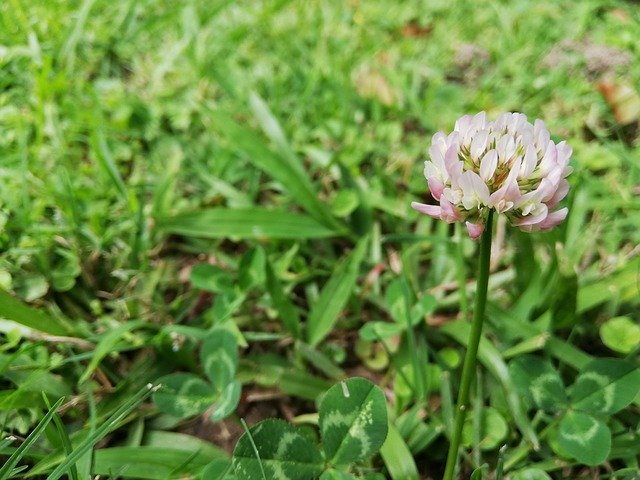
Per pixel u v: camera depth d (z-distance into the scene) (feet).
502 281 0.63
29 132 0.77
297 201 0.70
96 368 0.55
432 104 0.94
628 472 0.45
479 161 0.36
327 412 0.41
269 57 1.03
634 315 0.59
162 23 1.05
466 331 0.56
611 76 0.97
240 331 0.61
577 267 0.66
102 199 0.71
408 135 0.89
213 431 0.52
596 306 0.59
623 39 1.04
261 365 0.56
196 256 0.69
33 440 0.40
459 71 1.04
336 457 0.40
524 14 1.20
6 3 0.96
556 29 1.14
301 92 0.94
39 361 0.53
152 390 0.43
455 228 0.66
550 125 0.87
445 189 0.35
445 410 0.50
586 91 0.91
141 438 0.51
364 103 0.92
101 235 0.66
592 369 0.46
